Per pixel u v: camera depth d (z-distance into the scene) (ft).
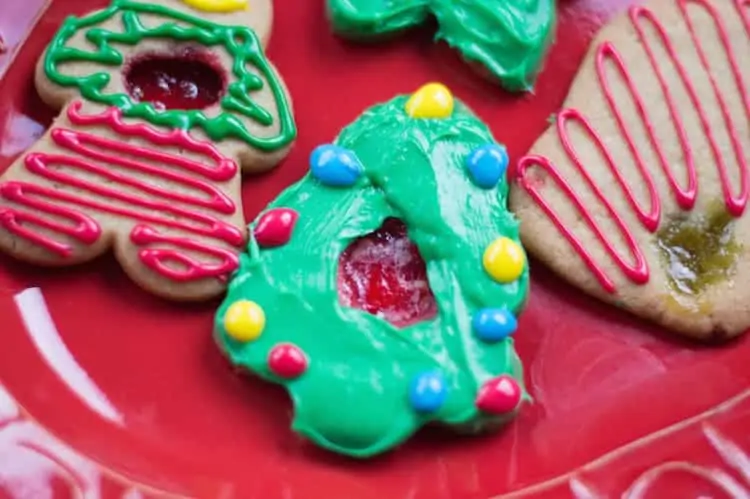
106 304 1.29
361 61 1.38
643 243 1.29
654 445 1.24
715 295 1.28
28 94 1.34
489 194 1.28
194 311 1.29
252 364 1.24
